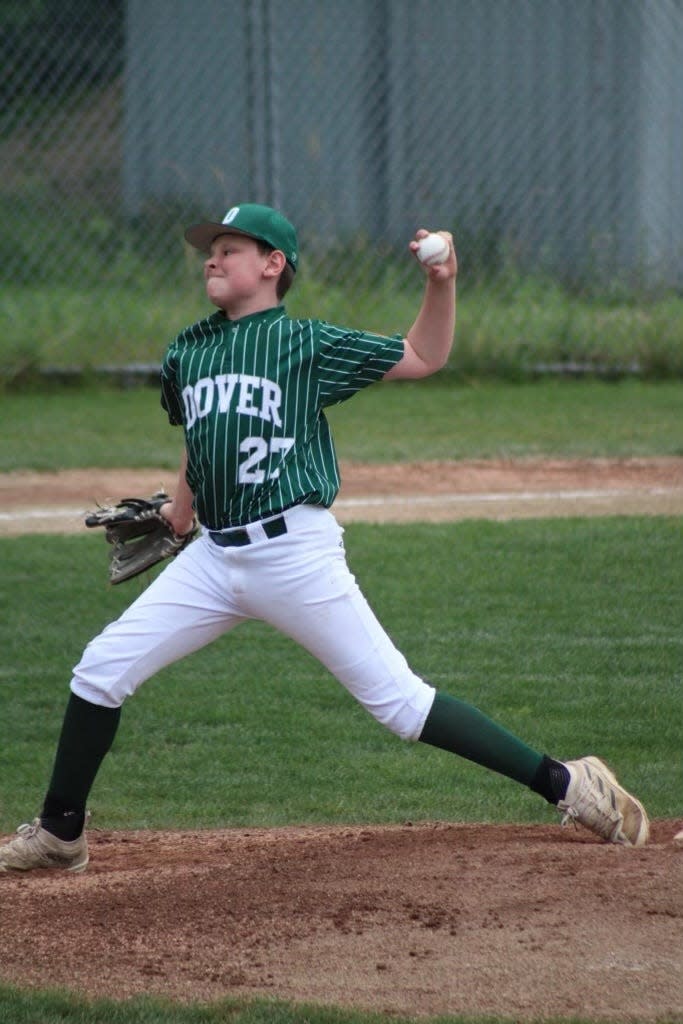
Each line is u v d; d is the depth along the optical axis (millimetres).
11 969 11961
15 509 34406
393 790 19141
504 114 61219
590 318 56844
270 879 13633
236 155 57281
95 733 14172
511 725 21047
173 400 14195
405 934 12203
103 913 13016
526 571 29281
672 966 11398
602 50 60750
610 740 20547
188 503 14680
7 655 24516
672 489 36906
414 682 13852
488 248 58031
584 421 46562
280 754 20516
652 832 16297
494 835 15797
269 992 11422
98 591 28047
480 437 43594
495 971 11500
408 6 60344
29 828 14711
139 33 57812
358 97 60438
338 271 55812
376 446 42062
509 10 60844
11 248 55625
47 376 51781
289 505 13031
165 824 17766
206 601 13703
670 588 28250
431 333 13367
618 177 60906
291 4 59000
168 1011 10938
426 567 29531
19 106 57250
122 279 55469
